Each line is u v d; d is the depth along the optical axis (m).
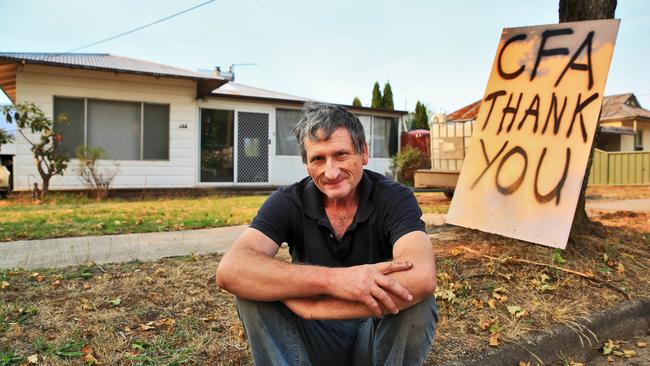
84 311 2.73
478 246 4.12
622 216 6.83
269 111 13.09
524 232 3.71
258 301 1.58
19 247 4.57
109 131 11.20
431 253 1.64
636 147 25.77
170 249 4.52
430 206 8.59
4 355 2.14
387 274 1.53
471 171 4.29
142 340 2.36
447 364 2.22
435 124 10.26
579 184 3.56
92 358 2.11
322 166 1.71
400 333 1.62
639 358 2.67
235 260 1.59
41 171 9.78
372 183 1.84
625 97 26.17
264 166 13.11
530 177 3.87
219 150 12.54
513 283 3.28
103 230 5.65
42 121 9.59
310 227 1.81
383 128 15.10
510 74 4.34
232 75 17.02
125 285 3.22
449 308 2.83
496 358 2.34
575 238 4.07
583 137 3.68
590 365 2.60
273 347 1.61
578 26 4.02
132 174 11.40
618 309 3.00
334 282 1.50
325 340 1.76
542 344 2.54
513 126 4.16
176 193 11.71
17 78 10.23
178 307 2.84
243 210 8.04
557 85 3.98
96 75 10.91
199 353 2.25
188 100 11.92
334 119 1.70
